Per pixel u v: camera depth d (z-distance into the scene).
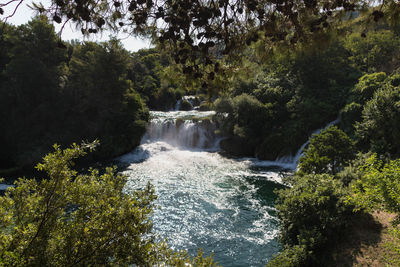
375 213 14.98
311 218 13.87
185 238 17.23
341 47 45.25
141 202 5.88
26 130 35.97
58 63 42.75
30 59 36.94
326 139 20.88
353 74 42.28
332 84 40.19
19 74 36.97
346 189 14.95
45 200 5.25
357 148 27.38
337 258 12.52
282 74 43.88
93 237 5.20
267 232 17.80
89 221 5.53
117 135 38.31
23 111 37.12
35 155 32.78
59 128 37.38
